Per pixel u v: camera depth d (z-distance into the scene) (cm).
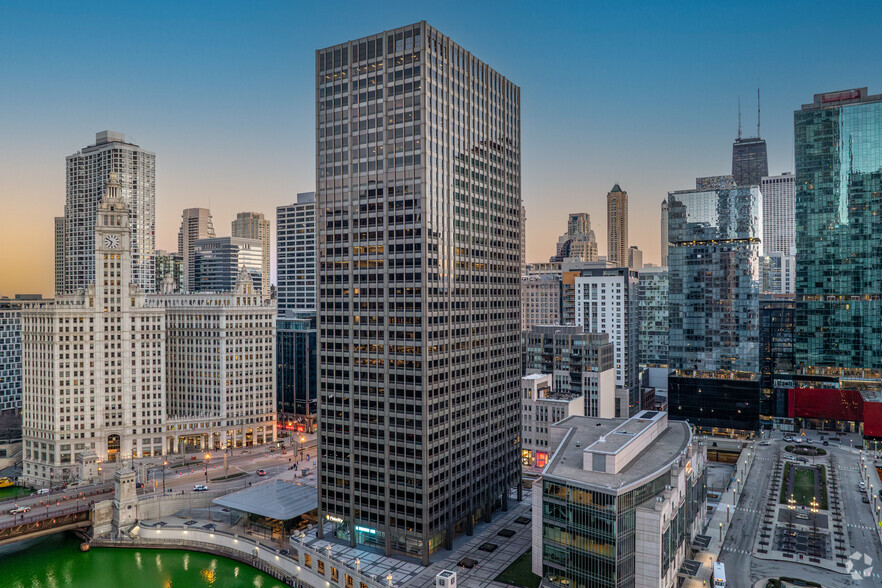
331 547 17275
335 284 17988
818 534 18338
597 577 13450
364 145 17638
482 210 19425
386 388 16938
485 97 19762
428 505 16412
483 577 15512
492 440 19738
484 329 19350
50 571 18788
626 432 16412
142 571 18688
